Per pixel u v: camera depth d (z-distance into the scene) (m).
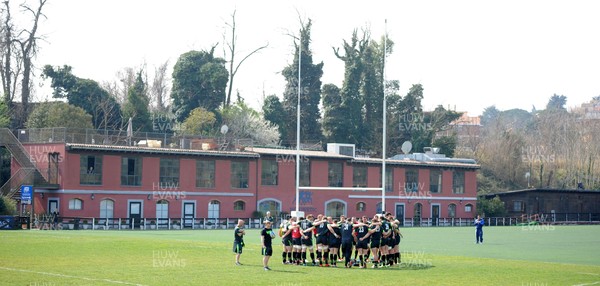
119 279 49.44
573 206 186.62
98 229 118.75
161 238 88.12
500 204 177.75
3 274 51.19
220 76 186.50
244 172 142.25
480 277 53.44
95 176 124.88
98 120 171.25
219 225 135.75
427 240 98.38
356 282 50.09
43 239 81.31
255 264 59.56
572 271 58.03
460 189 172.75
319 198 151.00
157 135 137.62
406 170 163.50
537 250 81.06
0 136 125.88
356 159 155.12
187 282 48.53
